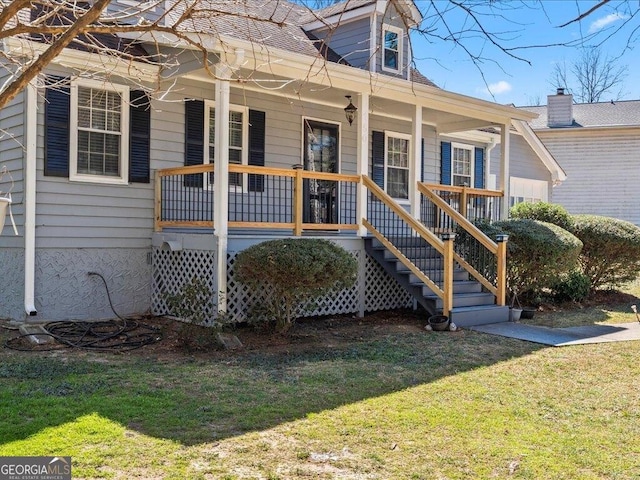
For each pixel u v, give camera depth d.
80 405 4.59
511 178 18.34
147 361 6.27
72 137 8.22
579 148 21.41
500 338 7.64
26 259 7.85
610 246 11.37
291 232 10.55
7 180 8.27
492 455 3.84
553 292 10.99
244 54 7.19
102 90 8.48
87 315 8.43
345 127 11.75
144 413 4.44
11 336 7.40
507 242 9.70
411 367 6.05
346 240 9.34
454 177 14.98
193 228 8.97
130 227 8.83
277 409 4.61
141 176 8.88
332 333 8.01
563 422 4.51
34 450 3.67
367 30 11.55
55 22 7.10
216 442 3.91
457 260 9.64
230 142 9.98
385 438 4.08
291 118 10.81
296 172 8.66
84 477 3.32
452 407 4.78
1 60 7.40
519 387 5.41
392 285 9.98
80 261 8.36
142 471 3.44
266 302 7.95
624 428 4.41
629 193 20.77
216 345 7.00
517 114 11.91
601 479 3.53
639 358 6.55
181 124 9.30
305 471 3.53
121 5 8.61
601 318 9.38
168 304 7.87
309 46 11.20
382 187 12.61
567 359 6.50
